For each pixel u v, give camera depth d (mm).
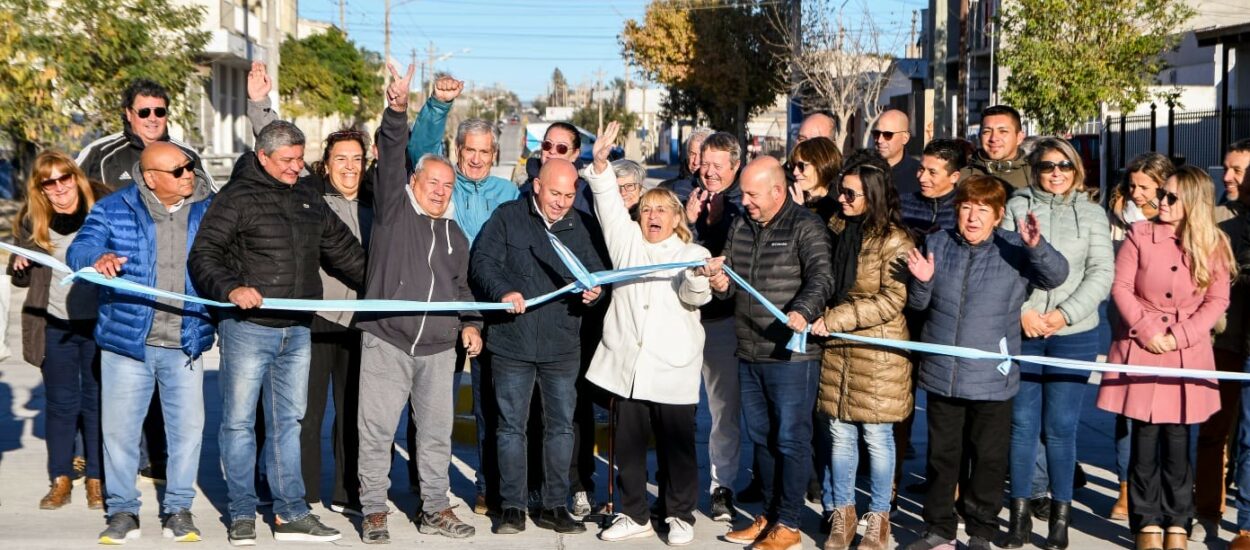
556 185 6055
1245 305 6160
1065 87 23828
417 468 6613
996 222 5785
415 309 5945
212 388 9984
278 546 6039
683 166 7805
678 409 6133
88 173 7098
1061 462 6078
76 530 6227
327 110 43125
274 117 6754
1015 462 6055
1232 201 6512
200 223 5926
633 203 6766
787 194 6043
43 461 7625
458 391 8445
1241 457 5992
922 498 7137
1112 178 25969
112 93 19109
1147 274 5945
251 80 6707
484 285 6105
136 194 5980
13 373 10547
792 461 5965
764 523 6242
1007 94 24422
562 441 6293
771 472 6207
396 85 5941
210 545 6023
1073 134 26906
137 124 6887
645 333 6059
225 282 5621
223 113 34500
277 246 5840
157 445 7227
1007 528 6371
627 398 6129
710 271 5863
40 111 17766
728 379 6730
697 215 6742
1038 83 23797
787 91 46531
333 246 6160
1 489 6977
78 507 6664
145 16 19984
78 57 18594
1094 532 6426
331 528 6195
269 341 5922
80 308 6527
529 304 6027
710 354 6727
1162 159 6578
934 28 28234
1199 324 5809
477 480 6773
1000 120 7039
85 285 6523
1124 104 23812
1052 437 6102
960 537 6316
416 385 6219
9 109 17203
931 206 6660
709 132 7355
